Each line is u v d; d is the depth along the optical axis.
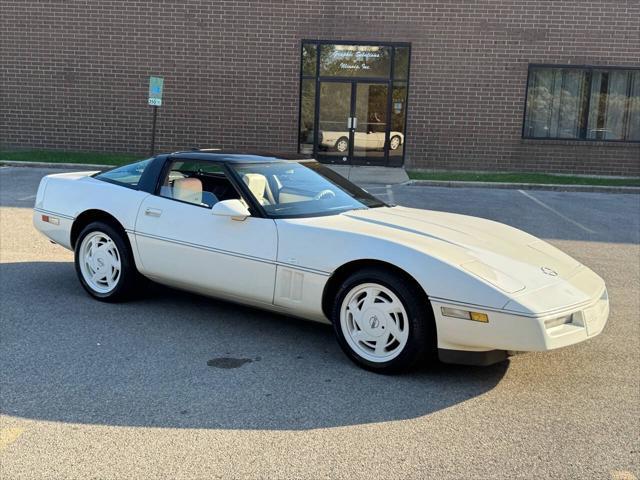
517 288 3.92
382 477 3.00
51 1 17.23
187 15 17.06
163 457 3.13
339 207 5.06
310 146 17.70
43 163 15.80
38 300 5.61
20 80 17.72
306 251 4.43
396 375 4.22
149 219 5.23
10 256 7.20
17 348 4.50
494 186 14.80
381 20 16.89
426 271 3.98
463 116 17.16
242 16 17.02
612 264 7.74
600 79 17.00
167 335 4.86
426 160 17.42
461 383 4.14
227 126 17.53
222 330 5.01
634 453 3.29
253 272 4.67
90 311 5.36
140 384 3.97
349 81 17.31
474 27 16.73
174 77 17.38
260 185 4.96
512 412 3.74
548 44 16.73
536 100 17.19
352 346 4.32
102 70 17.48
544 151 17.28
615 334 5.18
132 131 17.72
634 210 12.02
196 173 5.20
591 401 3.91
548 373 4.34
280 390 3.95
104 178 5.84
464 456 3.22
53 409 3.60
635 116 17.16
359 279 4.22
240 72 17.27
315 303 4.43
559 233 9.60
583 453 3.28
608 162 17.30
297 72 17.20
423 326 4.03
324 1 16.86
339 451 3.23
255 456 3.16
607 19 16.56
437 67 16.98
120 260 5.44
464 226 4.94
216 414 3.60
